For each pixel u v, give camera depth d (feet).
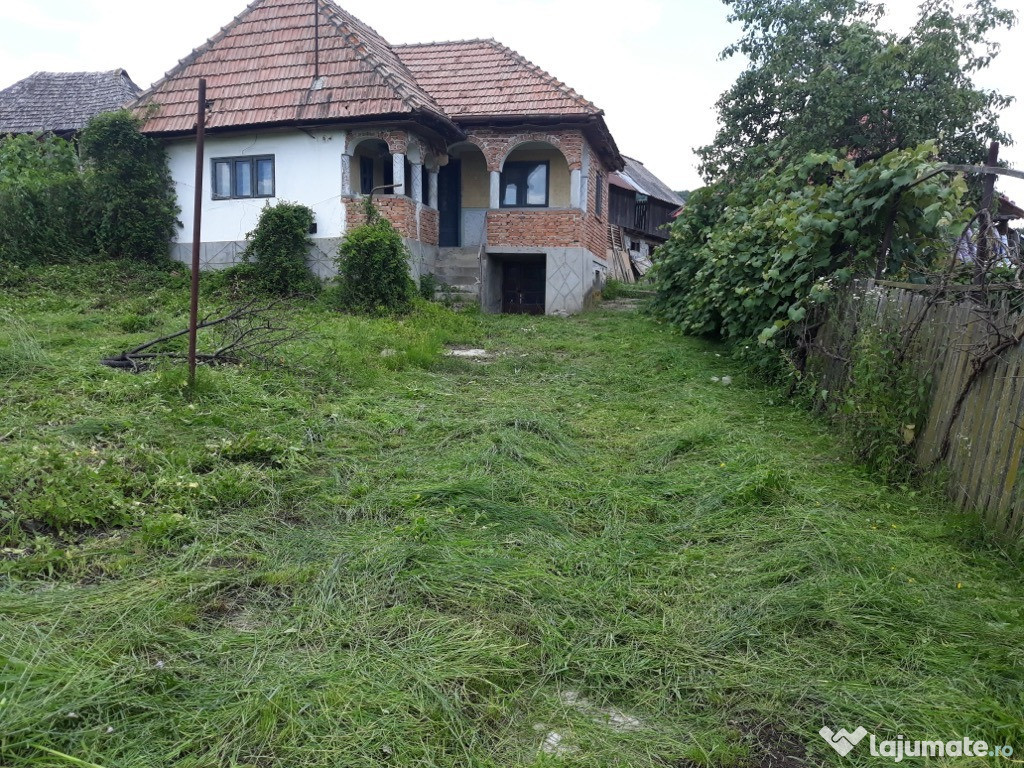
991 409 13.15
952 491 14.19
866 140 41.42
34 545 10.89
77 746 6.98
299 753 7.15
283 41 47.96
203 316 32.94
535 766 7.18
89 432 15.49
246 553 11.34
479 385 24.86
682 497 14.42
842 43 41.70
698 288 33.01
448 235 55.16
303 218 43.37
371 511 13.26
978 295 14.26
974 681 8.55
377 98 43.47
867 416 16.60
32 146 48.26
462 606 10.02
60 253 42.14
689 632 9.61
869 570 11.19
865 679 8.65
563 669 8.79
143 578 10.32
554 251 49.26
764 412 21.54
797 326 23.21
